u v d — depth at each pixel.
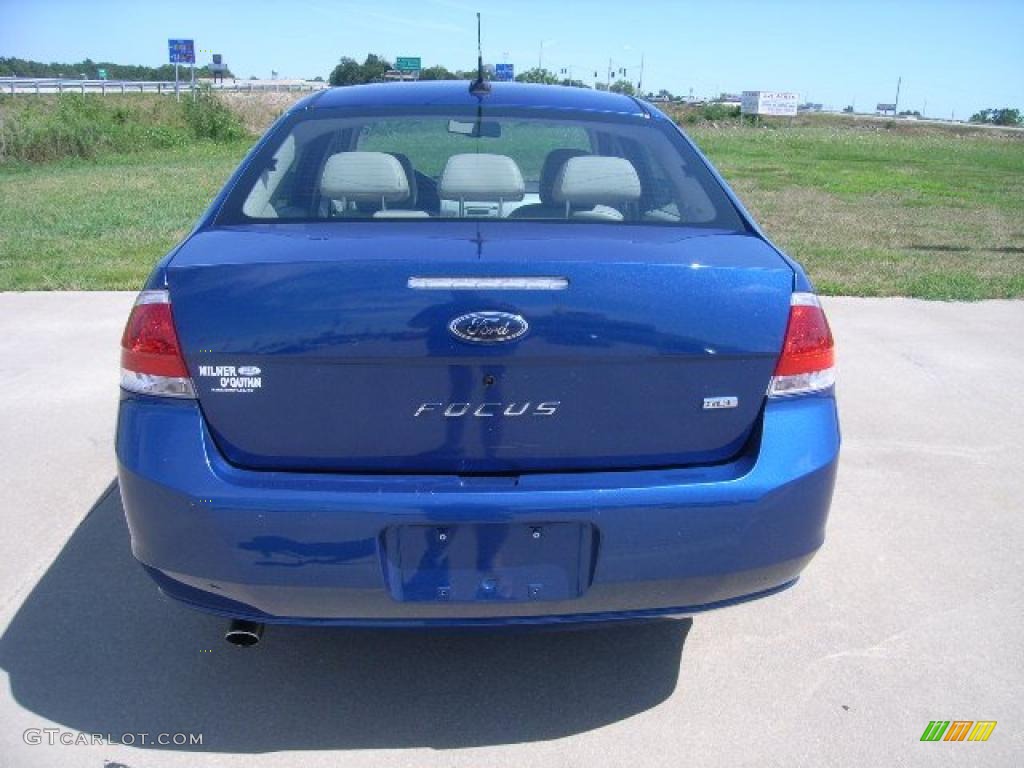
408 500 2.06
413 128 3.00
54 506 3.58
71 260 8.13
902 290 7.54
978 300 7.37
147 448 2.12
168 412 2.13
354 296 2.06
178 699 2.52
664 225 2.54
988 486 3.94
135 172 17.30
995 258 9.41
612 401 2.13
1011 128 74.56
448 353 2.05
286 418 2.11
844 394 5.06
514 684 2.61
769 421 2.20
